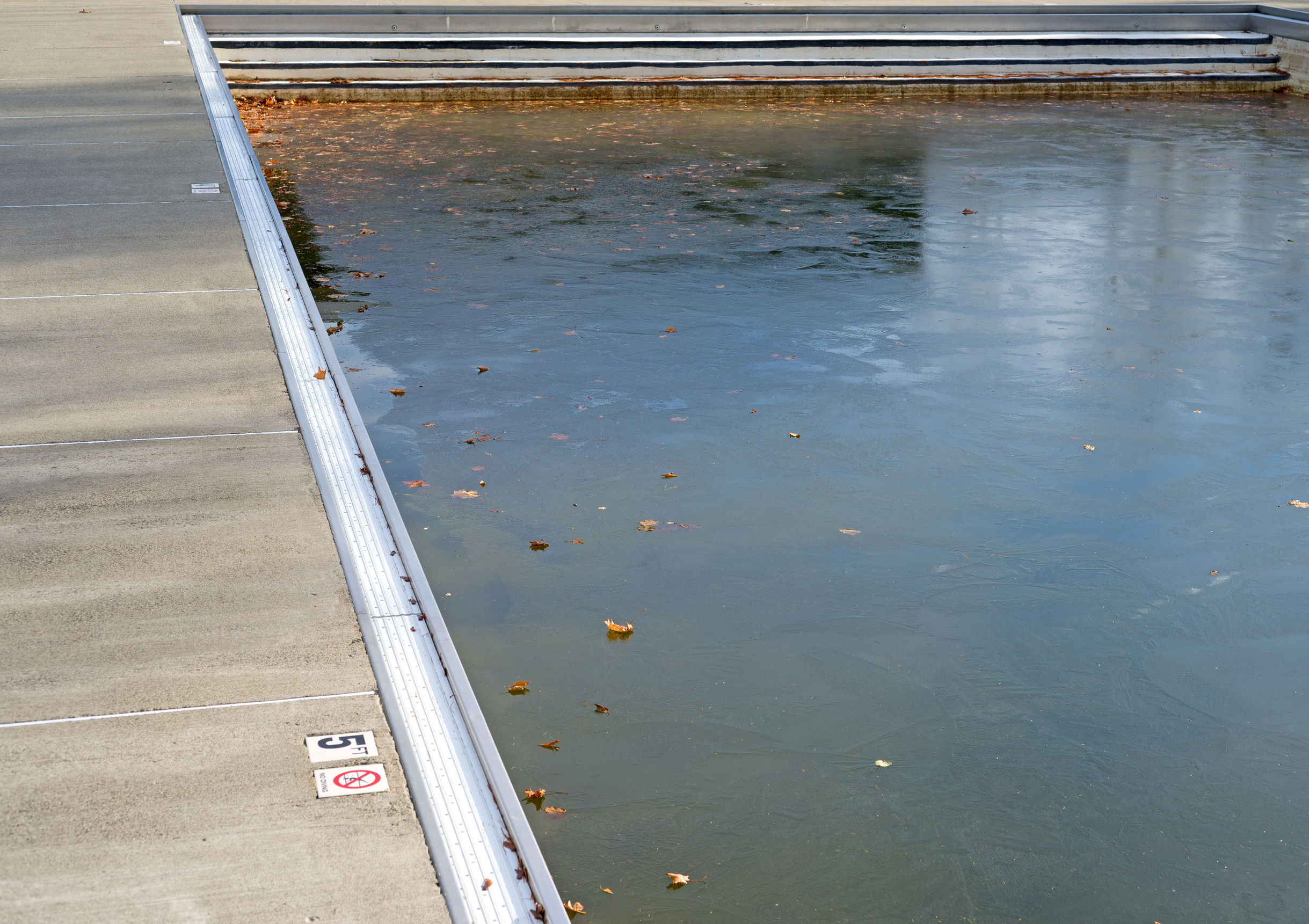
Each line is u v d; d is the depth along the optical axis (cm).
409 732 302
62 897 243
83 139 966
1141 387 743
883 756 412
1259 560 543
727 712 434
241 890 247
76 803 269
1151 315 884
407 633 342
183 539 388
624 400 711
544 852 365
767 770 404
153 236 716
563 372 753
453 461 628
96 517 400
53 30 1596
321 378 523
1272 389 744
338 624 344
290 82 1711
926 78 1917
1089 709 439
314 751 290
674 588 513
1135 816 387
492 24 1869
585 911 342
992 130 1616
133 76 1251
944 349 806
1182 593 516
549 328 834
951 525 571
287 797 275
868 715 434
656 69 1839
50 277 641
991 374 762
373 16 1825
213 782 278
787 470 624
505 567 526
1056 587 518
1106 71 1969
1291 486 615
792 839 373
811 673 457
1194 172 1370
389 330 823
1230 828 383
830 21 1983
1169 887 358
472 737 301
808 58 1911
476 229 1087
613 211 1159
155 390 506
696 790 394
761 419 688
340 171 1304
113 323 580
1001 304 903
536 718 428
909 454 645
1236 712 439
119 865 252
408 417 682
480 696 439
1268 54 2031
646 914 341
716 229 1102
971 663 465
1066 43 1956
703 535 557
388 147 1438
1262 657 473
